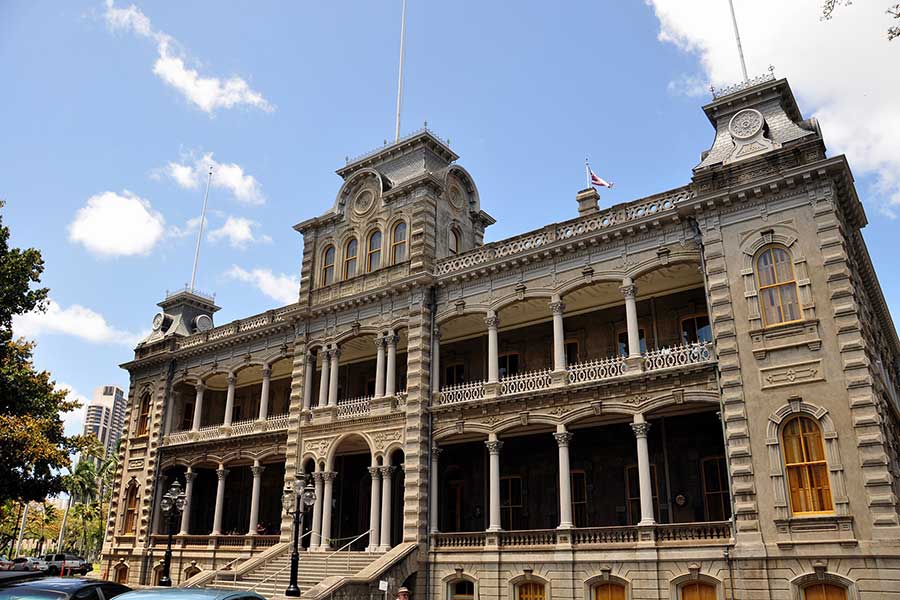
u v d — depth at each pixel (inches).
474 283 1412.4
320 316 1641.2
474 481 1477.6
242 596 529.0
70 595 672.4
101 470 4197.8
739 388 1014.4
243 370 1924.2
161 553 1839.3
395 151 1656.0
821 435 943.0
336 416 1530.5
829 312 973.8
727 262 1076.5
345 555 1368.1
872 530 871.1
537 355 1454.2
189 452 1909.4
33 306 1451.8
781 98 1141.1
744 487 972.6
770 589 921.5
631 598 1054.4
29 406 1402.6
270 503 1865.2
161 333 2156.7
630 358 1166.3
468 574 1246.3
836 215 1013.2
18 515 3203.7
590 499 1316.4
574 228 1301.7
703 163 1152.2
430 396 1408.7
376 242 1610.5
